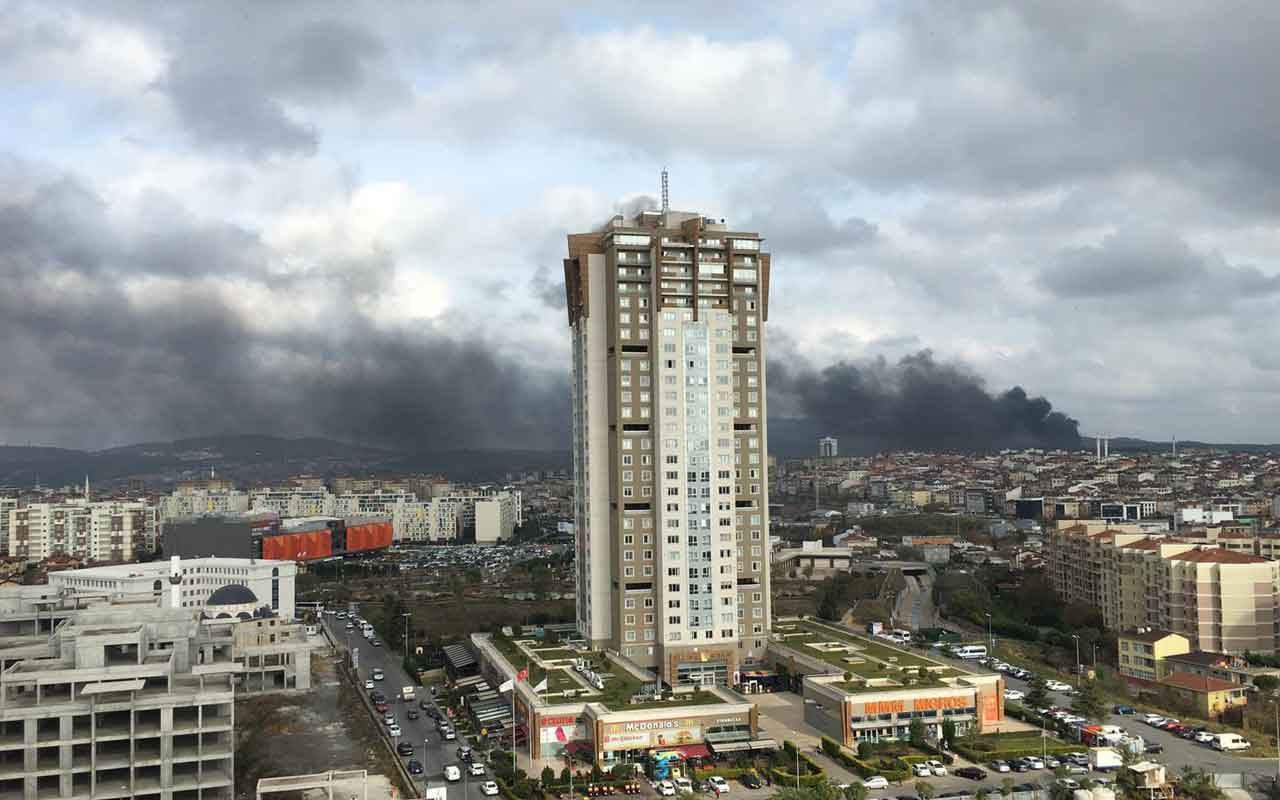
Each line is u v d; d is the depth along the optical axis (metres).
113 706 166.25
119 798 164.88
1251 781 189.00
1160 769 182.12
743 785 193.25
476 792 189.62
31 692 178.38
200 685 178.88
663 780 194.12
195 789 167.62
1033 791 182.88
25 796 162.12
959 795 182.25
